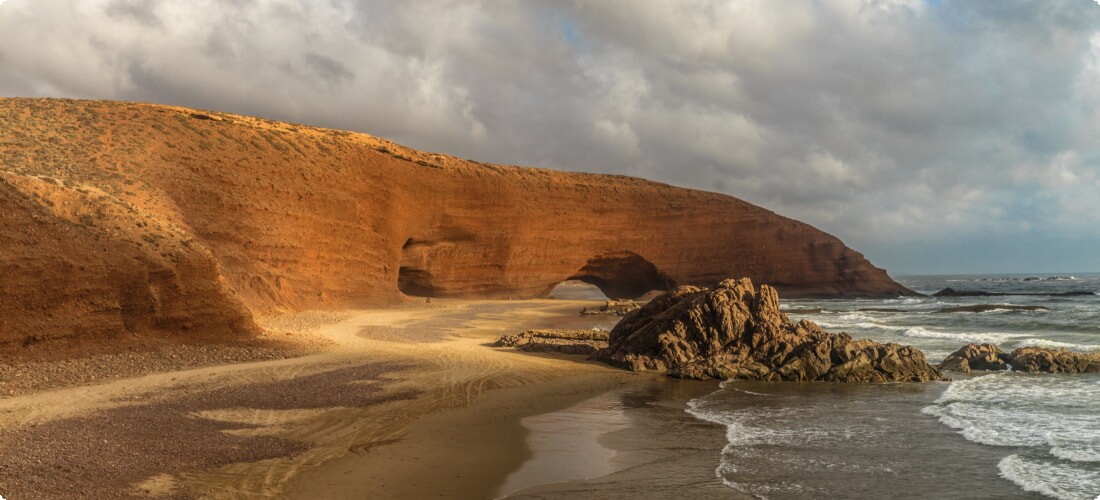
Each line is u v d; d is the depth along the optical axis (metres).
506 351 27.72
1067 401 18.78
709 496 11.09
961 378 23.28
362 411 16.30
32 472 10.54
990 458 13.10
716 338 25.25
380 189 58.28
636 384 22.00
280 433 14.02
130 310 22.12
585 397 19.73
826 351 23.69
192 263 24.20
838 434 15.23
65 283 20.64
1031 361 24.75
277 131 52.72
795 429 15.77
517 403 18.47
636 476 12.11
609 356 26.11
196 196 41.16
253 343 24.55
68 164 36.88
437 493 11.01
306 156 51.84
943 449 13.80
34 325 19.58
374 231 57.25
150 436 13.03
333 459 12.51
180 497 10.07
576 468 12.59
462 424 15.78
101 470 10.92
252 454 12.45
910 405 18.52
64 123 41.47
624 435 15.17
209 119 49.06
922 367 23.34
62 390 16.80
